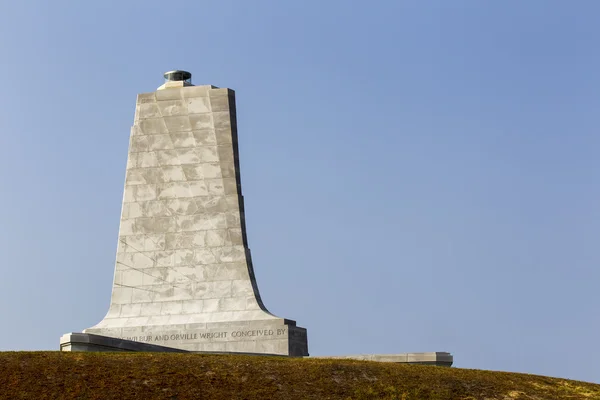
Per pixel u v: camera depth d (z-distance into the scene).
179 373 43.03
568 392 45.25
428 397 43.16
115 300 57.06
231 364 44.69
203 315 55.75
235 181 57.41
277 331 54.47
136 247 57.47
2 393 40.22
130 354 45.16
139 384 41.78
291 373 44.19
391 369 45.84
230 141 57.91
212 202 57.31
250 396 41.75
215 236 56.91
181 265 56.81
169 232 57.34
